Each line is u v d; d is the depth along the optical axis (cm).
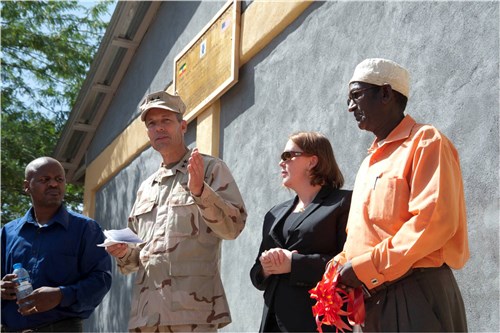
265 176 657
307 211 410
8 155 1636
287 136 629
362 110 356
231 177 458
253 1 712
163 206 460
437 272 322
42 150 1734
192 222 447
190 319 431
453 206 315
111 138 1184
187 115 831
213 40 784
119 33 1076
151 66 1023
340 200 405
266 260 390
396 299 322
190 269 439
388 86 353
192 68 837
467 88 434
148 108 472
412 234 312
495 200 405
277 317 395
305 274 386
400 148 340
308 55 614
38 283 509
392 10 511
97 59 1139
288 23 652
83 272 520
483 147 417
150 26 1052
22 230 527
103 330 1093
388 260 316
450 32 454
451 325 316
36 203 525
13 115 1733
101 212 1210
